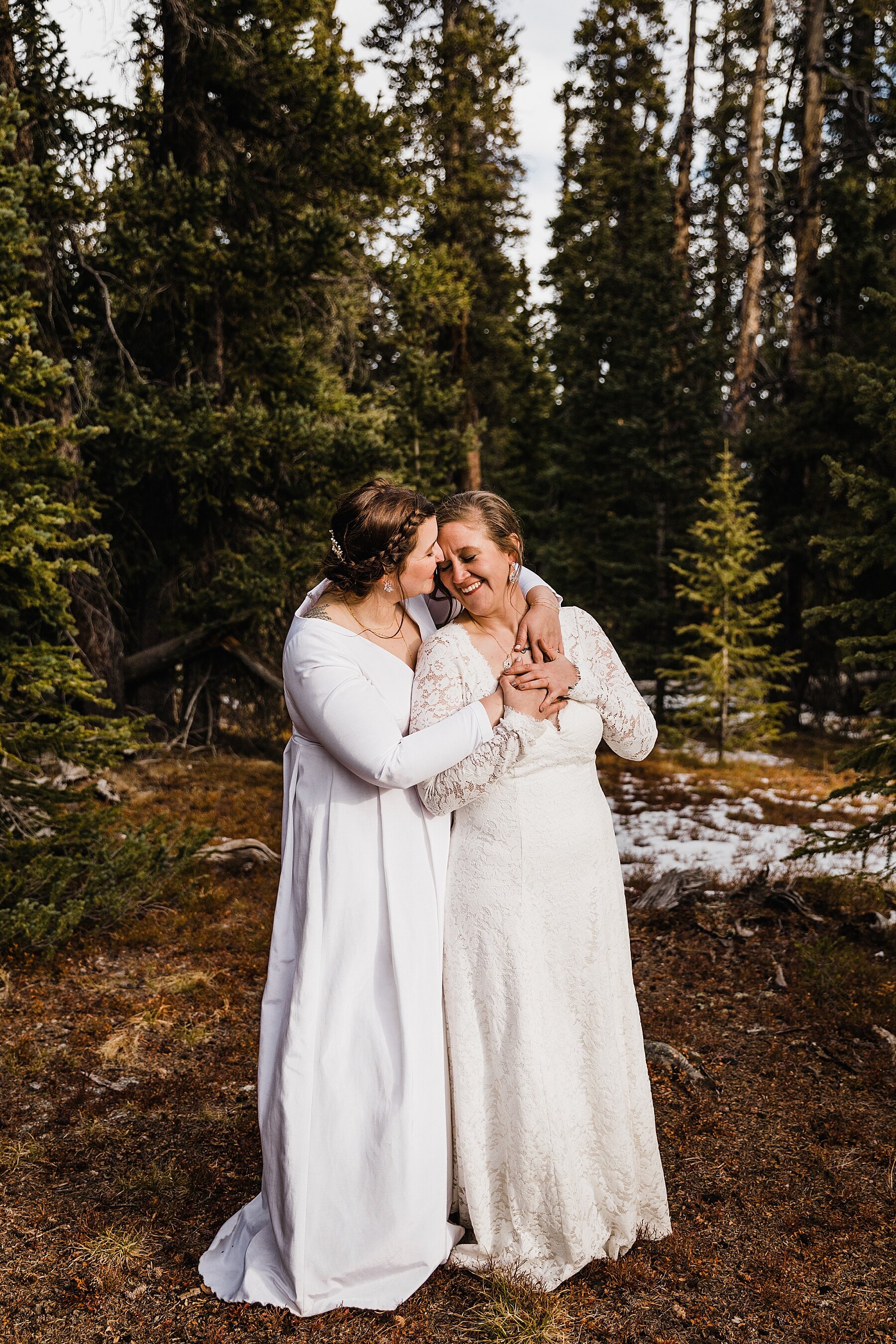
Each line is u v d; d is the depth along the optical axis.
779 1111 3.42
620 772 13.81
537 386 28.39
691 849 8.48
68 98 10.12
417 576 2.30
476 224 22.31
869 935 5.37
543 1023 2.36
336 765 2.38
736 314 26.41
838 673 18.72
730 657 15.77
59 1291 2.45
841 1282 2.47
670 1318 2.32
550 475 20.61
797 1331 2.28
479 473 22.56
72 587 10.77
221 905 6.29
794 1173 3.00
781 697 18.77
